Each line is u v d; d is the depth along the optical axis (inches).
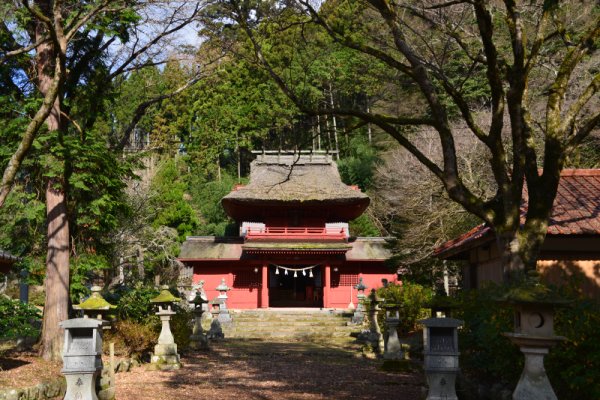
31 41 543.2
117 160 597.0
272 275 1537.9
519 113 339.9
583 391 279.4
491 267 604.4
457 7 535.8
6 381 397.1
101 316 438.3
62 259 522.0
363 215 1635.1
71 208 552.7
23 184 558.6
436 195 960.3
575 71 743.7
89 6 482.6
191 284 1332.4
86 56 570.6
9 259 516.4
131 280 1152.8
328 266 1357.0
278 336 1027.9
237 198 1342.3
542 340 233.1
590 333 279.4
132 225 1112.2
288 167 1481.3
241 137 2050.9
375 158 1695.4
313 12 406.6
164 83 970.1
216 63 629.9
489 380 349.4
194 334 798.5
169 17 544.1
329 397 424.2
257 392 448.5
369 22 517.7
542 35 363.6
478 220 916.0
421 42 549.3
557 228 482.3
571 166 783.1
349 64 1186.6
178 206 1704.0
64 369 307.3
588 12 595.5
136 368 574.2
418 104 1056.8
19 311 562.9
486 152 927.7
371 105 1088.8
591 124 337.4
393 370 577.0
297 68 1170.0
